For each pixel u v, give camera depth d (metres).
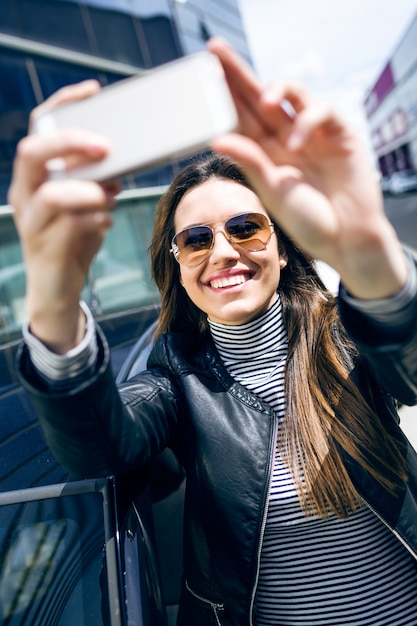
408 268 0.68
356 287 0.67
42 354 0.70
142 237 8.41
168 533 1.60
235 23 18.66
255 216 1.12
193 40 14.22
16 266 6.32
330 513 1.06
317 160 0.57
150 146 0.55
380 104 35.66
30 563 0.90
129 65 10.64
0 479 1.10
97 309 6.62
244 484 1.06
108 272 7.28
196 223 1.14
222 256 1.10
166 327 1.42
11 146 7.19
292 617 1.05
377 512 1.03
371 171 0.58
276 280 1.16
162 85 0.55
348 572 1.05
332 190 0.58
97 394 0.76
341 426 1.06
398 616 1.03
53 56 8.50
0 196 6.76
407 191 27.83
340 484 1.04
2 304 5.98
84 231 0.55
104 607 0.83
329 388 1.09
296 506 1.06
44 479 1.06
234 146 0.54
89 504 0.99
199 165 1.20
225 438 1.09
